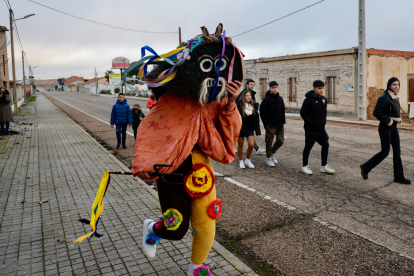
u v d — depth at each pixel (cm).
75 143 1004
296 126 1371
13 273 297
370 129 1273
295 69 1948
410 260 325
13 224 405
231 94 227
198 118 233
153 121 236
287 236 382
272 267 320
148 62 220
